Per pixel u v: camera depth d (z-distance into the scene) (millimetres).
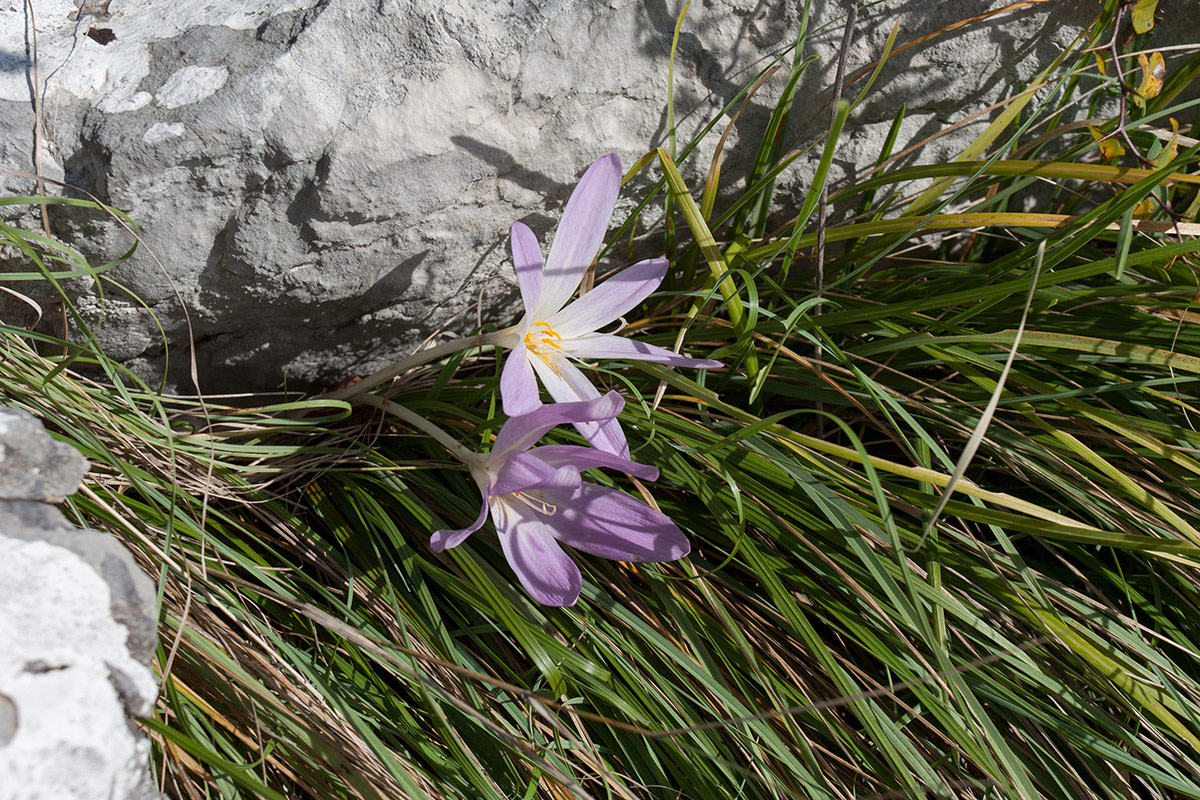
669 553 450
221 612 456
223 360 527
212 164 464
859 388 516
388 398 513
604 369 499
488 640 489
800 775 453
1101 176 498
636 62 504
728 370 515
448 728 448
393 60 478
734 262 536
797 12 513
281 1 480
